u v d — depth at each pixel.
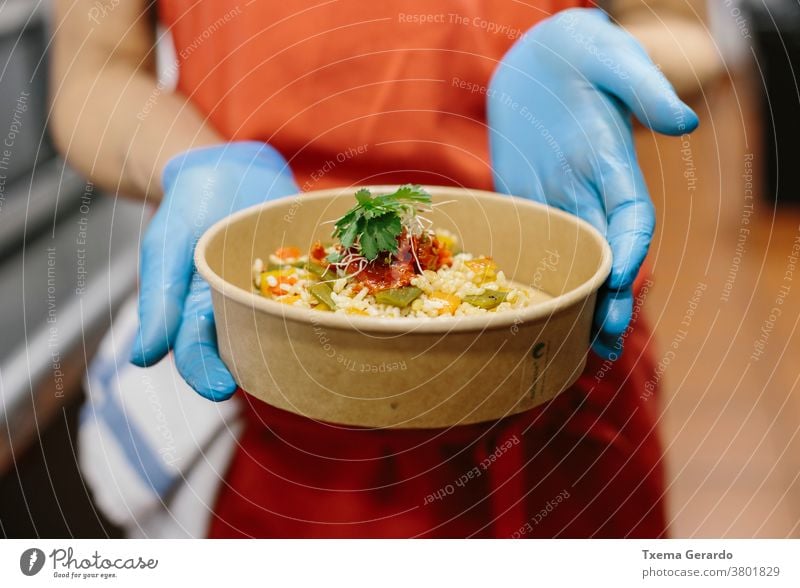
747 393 1.14
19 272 1.10
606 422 0.93
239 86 0.98
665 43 1.04
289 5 0.96
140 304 0.79
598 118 0.85
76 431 0.98
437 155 0.99
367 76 0.97
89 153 0.99
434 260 0.71
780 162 1.46
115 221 1.18
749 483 1.02
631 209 0.80
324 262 0.70
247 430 0.90
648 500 0.93
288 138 0.99
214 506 0.92
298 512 0.88
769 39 1.37
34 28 1.11
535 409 0.70
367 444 0.84
